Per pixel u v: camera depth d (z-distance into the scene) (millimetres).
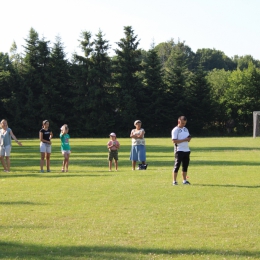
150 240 8875
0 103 84125
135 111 86562
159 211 11375
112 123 87000
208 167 22625
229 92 91250
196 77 87938
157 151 37344
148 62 88125
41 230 9633
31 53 85438
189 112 88438
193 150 37719
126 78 87875
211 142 52938
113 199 13086
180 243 8664
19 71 86125
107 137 84750
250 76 90875
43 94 84625
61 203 12539
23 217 10812
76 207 11961
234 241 8773
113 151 22125
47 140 21375
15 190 14930
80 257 7879
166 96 87688
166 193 13992
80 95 87500
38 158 31062
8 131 22047
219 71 113562
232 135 87812
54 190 14867
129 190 14664
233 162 25812
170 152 36031
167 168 22906
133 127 87312
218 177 18094
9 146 22094
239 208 11656
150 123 88250
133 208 11781
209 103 87625
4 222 10312
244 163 25094
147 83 88062
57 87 86250
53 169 23172
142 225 10000
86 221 10383
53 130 84812
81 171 21750
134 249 8305
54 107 85812
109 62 88250
